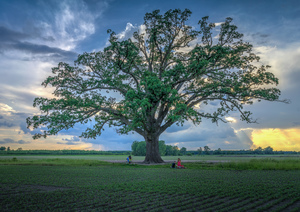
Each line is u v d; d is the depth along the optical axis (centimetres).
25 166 2881
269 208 836
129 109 3012
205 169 2486
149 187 1262
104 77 3594
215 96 3666
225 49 3083
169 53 3756
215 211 801
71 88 3575
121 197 1020
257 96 3394
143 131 3688
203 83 3650
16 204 903
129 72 3581
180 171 2219
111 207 861
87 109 3628
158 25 3397
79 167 2750
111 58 3475
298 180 1497
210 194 1061
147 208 838
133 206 868
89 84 3472
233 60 3494
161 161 3547
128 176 1788
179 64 3241
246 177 1678
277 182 1409
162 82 3144
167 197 1020
